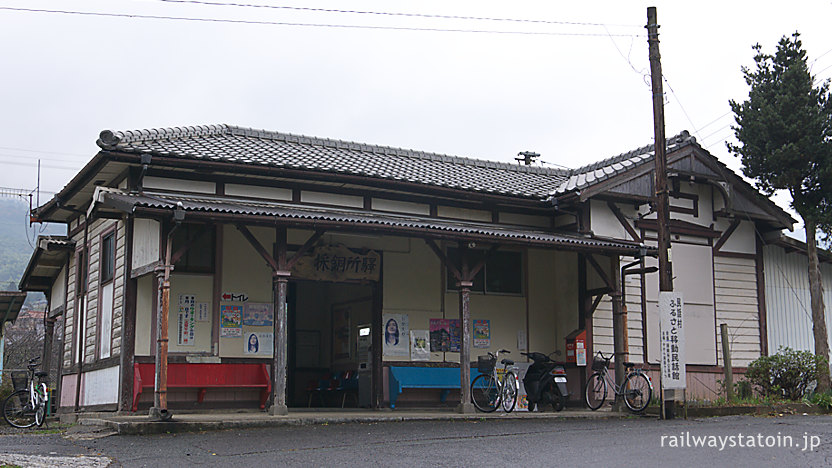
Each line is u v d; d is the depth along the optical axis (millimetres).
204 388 11750
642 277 15250
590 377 13805
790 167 15094
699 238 16141
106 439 8891
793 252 17578
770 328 16844
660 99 12570
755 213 16531
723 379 15852
